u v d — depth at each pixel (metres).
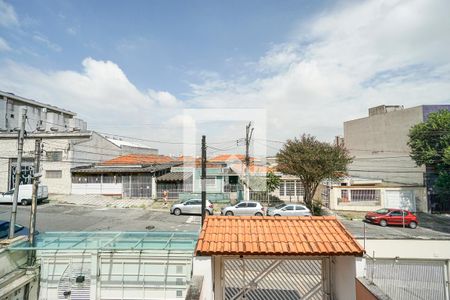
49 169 25.83
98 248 9.76
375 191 24.64
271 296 5.92
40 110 38.34
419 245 9.66
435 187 24.39
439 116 22.70
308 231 5.85
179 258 9.92
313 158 20.88
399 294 9.39
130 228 16.36
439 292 9.39
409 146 25.44
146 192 25.67
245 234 5.77
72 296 9.90
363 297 4.52
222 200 24.69
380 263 9.62
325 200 26.17
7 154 25.42
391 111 28.97
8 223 12.46
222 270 5.92
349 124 34.47
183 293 9.79
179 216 19.89
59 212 20.14
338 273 5.55
